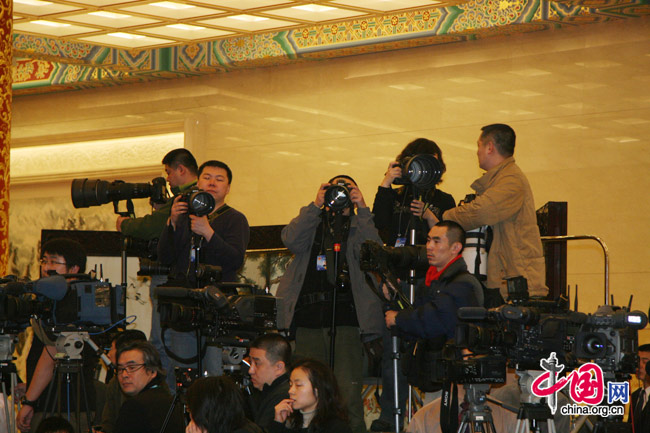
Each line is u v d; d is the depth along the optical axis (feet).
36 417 37.65
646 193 57.47
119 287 36.88
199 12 60.39
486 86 63.05
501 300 37.50
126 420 33.65
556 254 45.32
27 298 36.04
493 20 60.08
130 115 77.15
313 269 39.34
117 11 59.98
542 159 60.75
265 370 33.37
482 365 29.96
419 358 34.27
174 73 73.05
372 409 43.47
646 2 54.80
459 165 63.67
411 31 63.05
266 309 34.94
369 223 38.81
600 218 58.75
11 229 84.38
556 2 57.57
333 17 61.62
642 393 41.52
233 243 39.24
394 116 66.39
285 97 70.74
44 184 82.99
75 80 77.00
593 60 59.52
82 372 35.86
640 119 57.93
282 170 70.38
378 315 38.52
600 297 58.23
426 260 35.32
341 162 68.18
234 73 72.84
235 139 72.43
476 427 30.73
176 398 33.55
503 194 37.14
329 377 30.04
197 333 35.12
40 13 60.34
